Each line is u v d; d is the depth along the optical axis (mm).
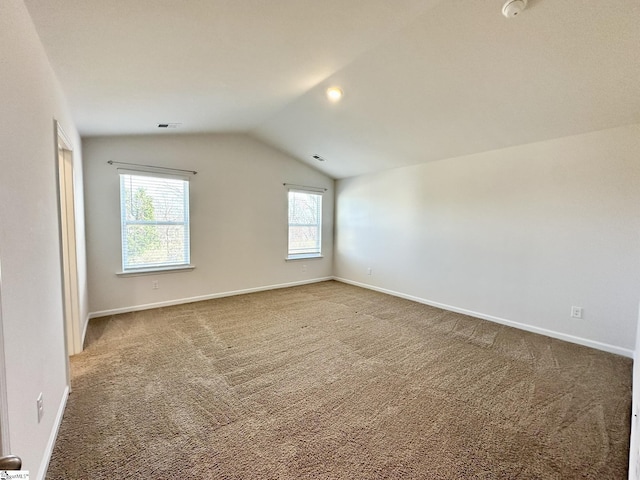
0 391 999
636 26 1885
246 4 1691
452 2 1960
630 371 2625
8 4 1216
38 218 1588
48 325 1700
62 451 1619
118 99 2689
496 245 3875
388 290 5355
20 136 1335
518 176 3643
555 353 2980
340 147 4824
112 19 1616
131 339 3154
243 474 1493
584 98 2627
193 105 3209
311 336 3326
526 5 1892
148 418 1911
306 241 6098
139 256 4113
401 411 2027
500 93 2795
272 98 3416
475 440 1762
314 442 1724
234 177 4934
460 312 4281
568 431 1853
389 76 2883
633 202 2875
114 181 3850
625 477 1514
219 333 3363
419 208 4801
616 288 2994
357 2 1854
